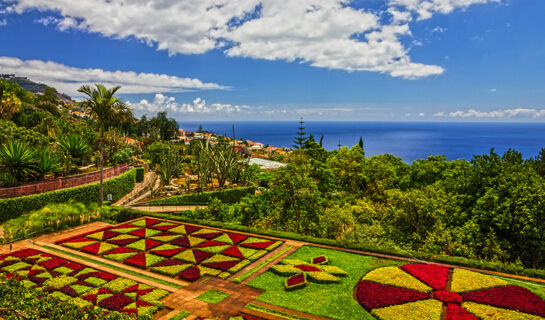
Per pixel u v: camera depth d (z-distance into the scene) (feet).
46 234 93.81
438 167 177.06
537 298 53.47
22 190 106.42
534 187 80.53
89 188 128.47
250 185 214.90
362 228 93.61
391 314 49.73
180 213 142.92
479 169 95.40
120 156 186.50
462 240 82.02
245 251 78.33
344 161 198.08
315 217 107.04
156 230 95.45
